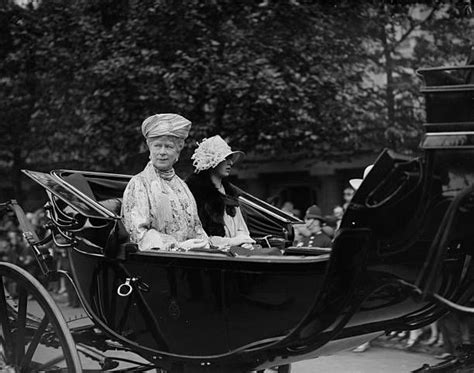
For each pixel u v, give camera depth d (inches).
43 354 184.5
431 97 128.2
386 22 450.6
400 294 147.0
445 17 436.1
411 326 162.1
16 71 556.1
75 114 533.6
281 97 452.1
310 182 647.1
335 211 377.7
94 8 512.1
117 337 169.5
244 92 455.2
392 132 451.5
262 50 457.7
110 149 516.1
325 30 458.9
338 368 282.4
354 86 465.7
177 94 469.7
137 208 173.5
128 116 493.0
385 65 460.8
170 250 164.4
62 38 512.7
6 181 739.4
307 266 139.1
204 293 153.0
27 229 192.4
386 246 137.7
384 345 316.2
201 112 478.3
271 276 143.9
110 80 479.5
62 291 534.9
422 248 140.3
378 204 132.9
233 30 461.7
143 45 476.4
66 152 562.6
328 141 485.4
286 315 144.1
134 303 165.5
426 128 129.3
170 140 180.9
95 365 243.6
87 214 163.6
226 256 149.6
